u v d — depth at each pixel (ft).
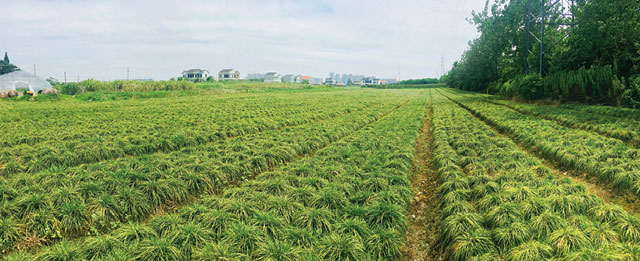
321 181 29.86
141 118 73.36
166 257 18.31
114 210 25.22
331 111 90.94
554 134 45.50
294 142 46.68
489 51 176.24
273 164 39.27
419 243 23.07
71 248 19.12
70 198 25.12
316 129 57.82
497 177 30.27
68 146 43.11
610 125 49.85
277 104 114.01
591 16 84.84
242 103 117.39
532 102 105.09
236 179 34.40
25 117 72.64
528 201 23.26
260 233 20.61
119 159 36.19
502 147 43.29
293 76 519.19
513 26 147.54
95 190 26.61
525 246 17.93
